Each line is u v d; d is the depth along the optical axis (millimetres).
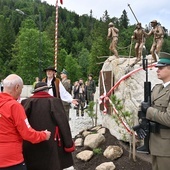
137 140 6277
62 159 4008
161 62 3289
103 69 8352
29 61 54844
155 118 3145
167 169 3188
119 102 6219
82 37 110312
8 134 3279
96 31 67812
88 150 6484
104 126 7965
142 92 6516
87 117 12758
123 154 6070
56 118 3916
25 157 3930
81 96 14117
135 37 7250
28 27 65312
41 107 3980
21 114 3320
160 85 3387
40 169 3875
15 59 63031
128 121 6277
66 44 98438
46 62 55969
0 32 77062
